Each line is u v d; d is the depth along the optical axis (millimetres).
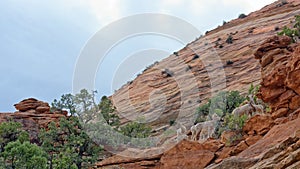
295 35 16281
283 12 47625
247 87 28859
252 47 38156
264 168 7324
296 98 12227
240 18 56312
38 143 28734
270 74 12953
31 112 33844
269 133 11266
